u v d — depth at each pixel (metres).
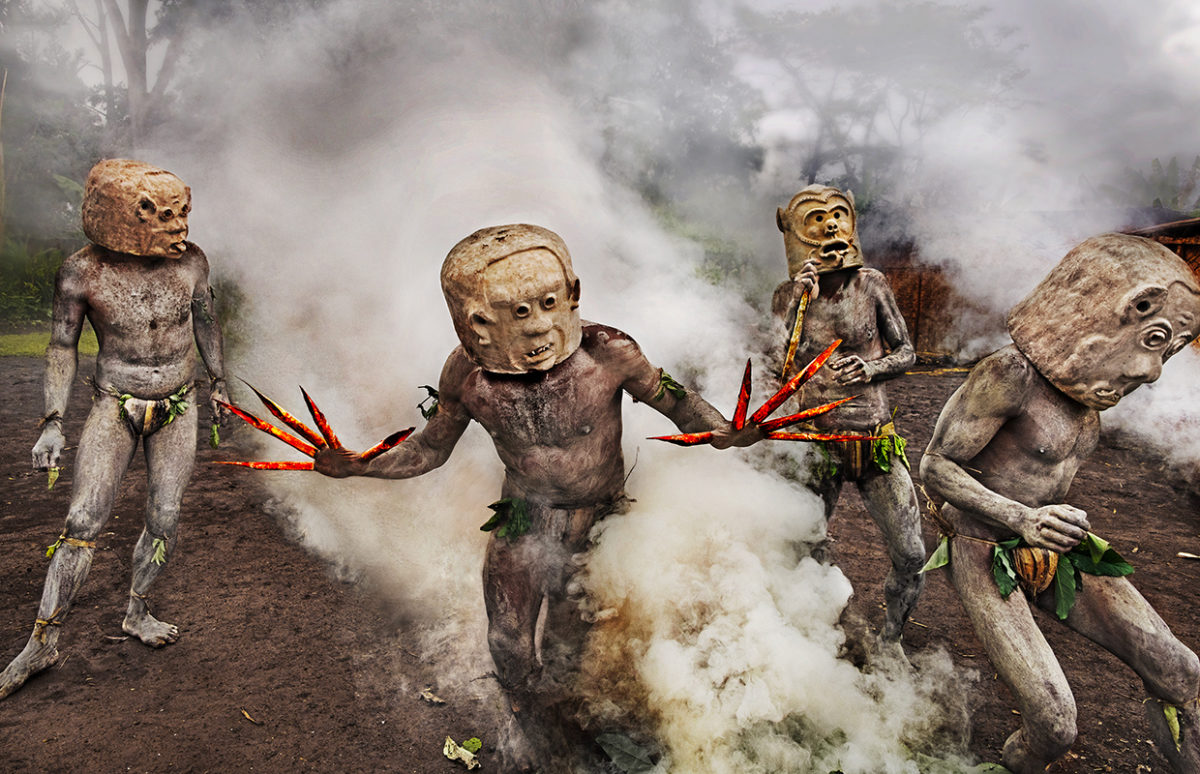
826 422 4.21
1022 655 2.94
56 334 4.09
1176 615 4.82
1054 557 3.00
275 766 3.38
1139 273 2.78
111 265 4.07
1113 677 4.16
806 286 3.97
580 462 3.16
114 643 4.35
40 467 3.97
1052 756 2.97
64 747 3.45
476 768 3.38
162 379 4.27
